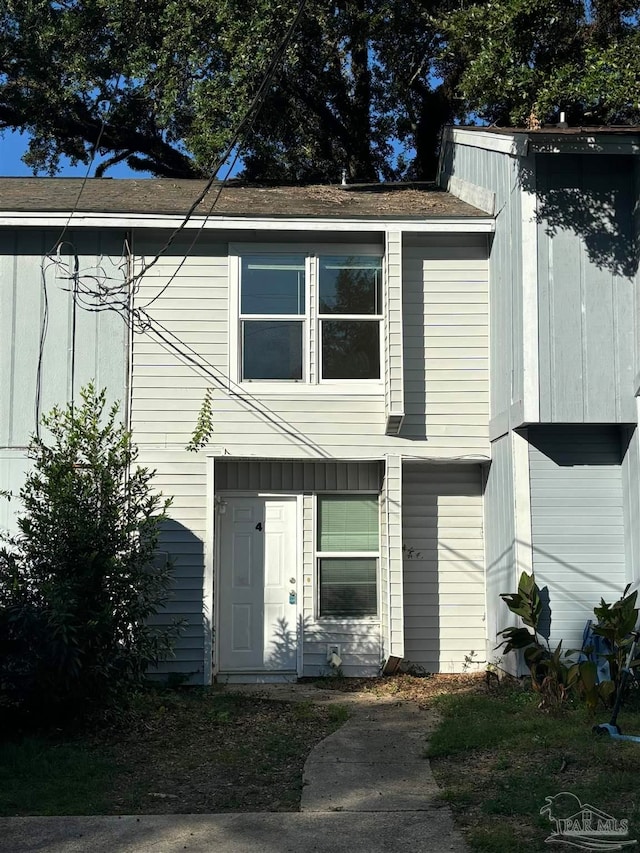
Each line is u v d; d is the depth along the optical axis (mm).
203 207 12336
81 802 6738
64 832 6145
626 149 10414
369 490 12391
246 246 12133
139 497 10328
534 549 10789
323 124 24094
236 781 7340
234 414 11914
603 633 9148
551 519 10844
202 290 12070
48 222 11742
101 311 11938
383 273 12070
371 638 12172
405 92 23812
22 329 11844
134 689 9469
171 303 12023
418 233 12094
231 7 18172
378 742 8523
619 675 9117
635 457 10430
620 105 11320
